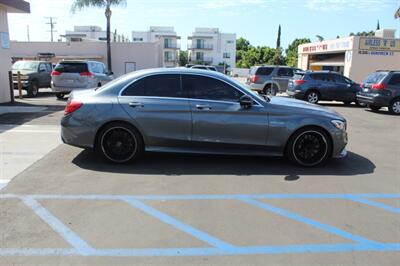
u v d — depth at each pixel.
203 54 98.69
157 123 6.28
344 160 7.16
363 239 4.00
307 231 4.14
